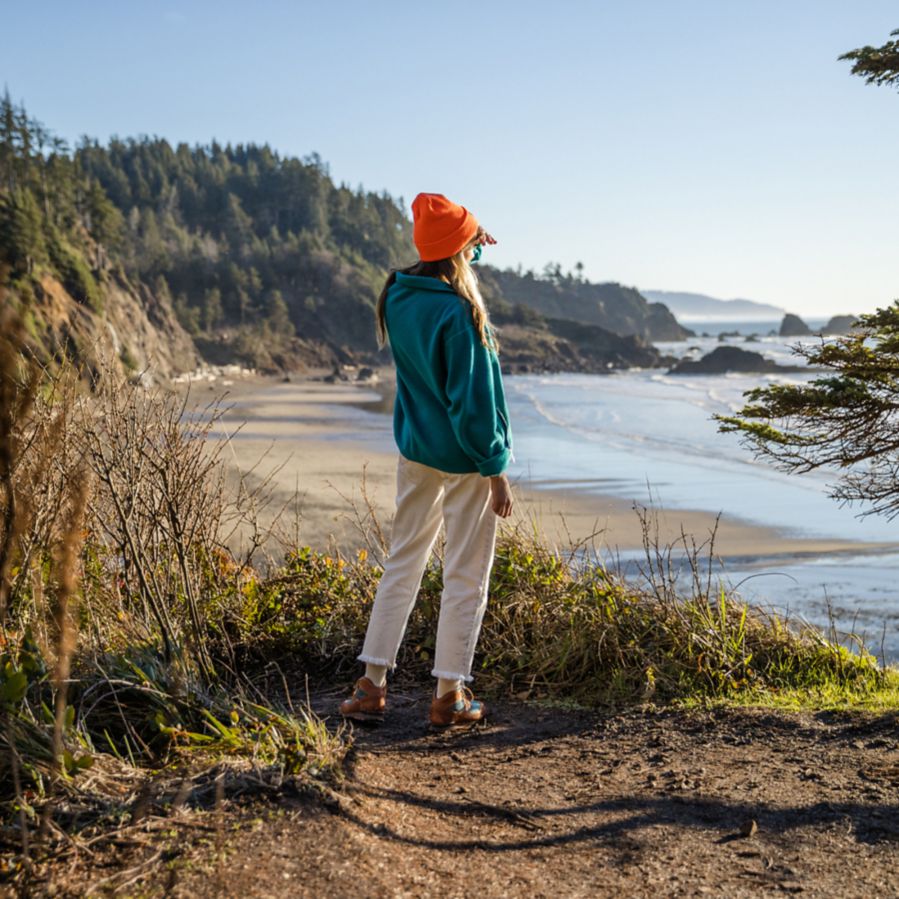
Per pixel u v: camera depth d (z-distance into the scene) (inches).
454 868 84.6
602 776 114.7
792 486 849.5
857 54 190.9
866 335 176.6
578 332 6195.9
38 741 94.0
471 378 121.3
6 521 85.5
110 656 121.0
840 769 113.7
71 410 115.7
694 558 179.6
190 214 7534.5
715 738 129.2
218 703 120.4
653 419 1646.2
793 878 84.2
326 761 103.5
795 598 439.5
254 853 81.7
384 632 134.6
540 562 185.8
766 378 3287.4
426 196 126.8
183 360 4416.8
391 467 1044.5
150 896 74.0
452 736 133.0
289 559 186.4
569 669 160.2
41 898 73.3
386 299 129.6
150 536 139.9
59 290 2760.8
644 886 82.4
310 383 4165.8
